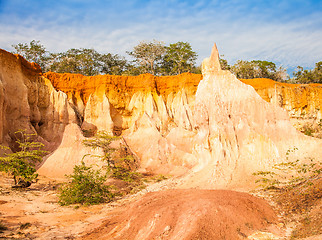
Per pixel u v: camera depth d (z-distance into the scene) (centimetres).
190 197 1368
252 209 1237
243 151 2339
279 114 2452
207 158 2452
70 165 3166
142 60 6294
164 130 3969
